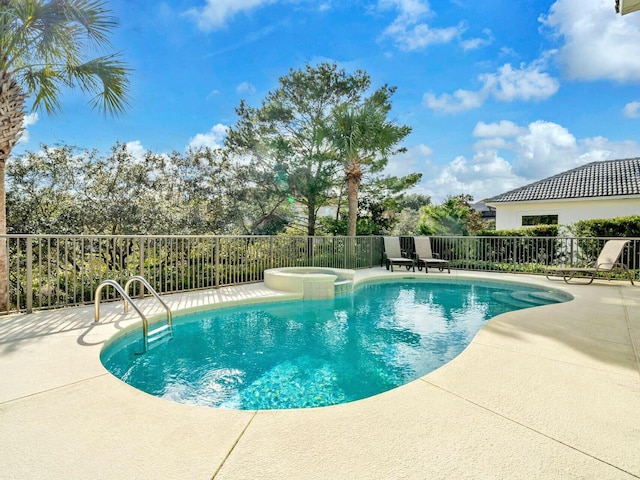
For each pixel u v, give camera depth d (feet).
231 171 39.40
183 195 34.83
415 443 5.66
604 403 6.99
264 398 9.25
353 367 11.32
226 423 6.29
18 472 4.95
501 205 49.32
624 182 42.19
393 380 10.38
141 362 11.57
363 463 5.17
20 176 26.40
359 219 47.52
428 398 7.23
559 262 31.45
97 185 29.32
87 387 7.74
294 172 41.01
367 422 6.32
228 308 18.51
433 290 25.94
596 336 11.41
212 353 12.42
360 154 36.40
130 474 4.92
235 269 23.82
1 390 7.55
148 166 31.96
